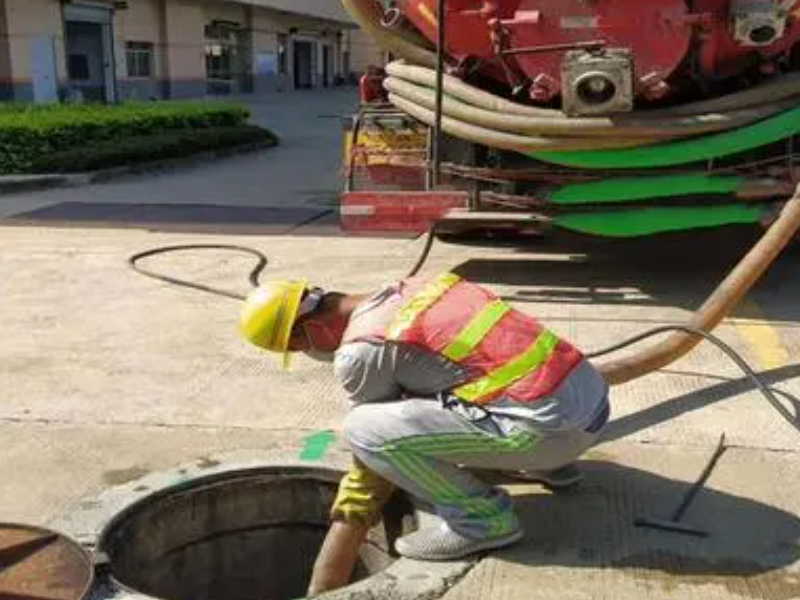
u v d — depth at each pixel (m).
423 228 6.71
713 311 5.08
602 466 4.20
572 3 6.02
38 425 4.69
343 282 7.34
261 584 4.16
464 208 6.64
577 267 7.66
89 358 5.64
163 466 4.23
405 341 3.35
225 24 38.16
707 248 8.23
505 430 3.36
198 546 4.03
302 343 3.54
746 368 4.67
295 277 7.51
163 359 5.61
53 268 7.90
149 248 8.70
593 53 5.93
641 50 6.02
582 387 3.44
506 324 3.44
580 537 3.65
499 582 3.37
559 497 3.94
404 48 6.84
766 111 6.14
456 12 6.35
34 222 10.36
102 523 3.67
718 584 3.36
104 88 30.25
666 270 7.53
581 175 6.41
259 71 41.00
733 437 4.47
